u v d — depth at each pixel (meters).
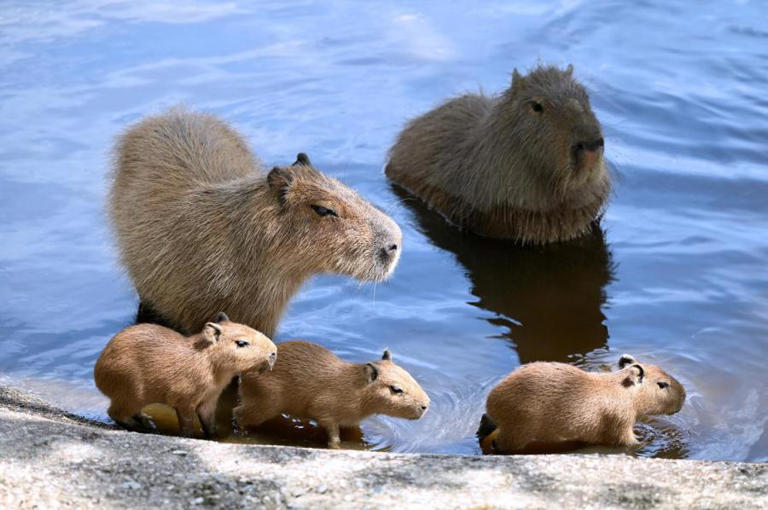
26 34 18.14
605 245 13.41
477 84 16.91
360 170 15.05
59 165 14.48
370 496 7.26
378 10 19.69
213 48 17.97
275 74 17.16
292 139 15.41
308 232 10.32
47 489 7.15
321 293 12.26
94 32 18.36
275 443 9.58
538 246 13.75
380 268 10.44
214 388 9.48
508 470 7.76
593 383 9.43
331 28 18.88
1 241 12.94
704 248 13.11
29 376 10.45
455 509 7.08
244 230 10.47
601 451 9.39
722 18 19.23
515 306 12.08
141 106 15.94
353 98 16.58
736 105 16.36
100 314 11.65
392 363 9.68
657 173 14.80
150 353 9.33
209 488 7.31
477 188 13.95
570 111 13.20
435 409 10.06
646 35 18.61
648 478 7.62
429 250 13.51
